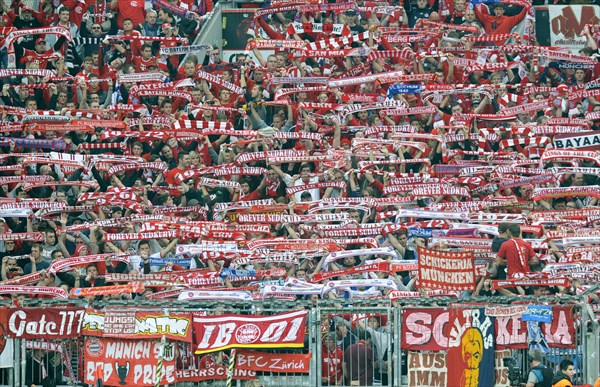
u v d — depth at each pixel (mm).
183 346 66750
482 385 65812
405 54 100938
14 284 75938
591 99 99375
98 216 85750
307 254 77312
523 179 88938
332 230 81500
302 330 66438
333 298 71938
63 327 66438
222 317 66625
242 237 80688
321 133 95875
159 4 108625
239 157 89938
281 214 83750
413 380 66125
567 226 82500
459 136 94000
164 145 93562
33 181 88562
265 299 71000
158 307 66750
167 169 91938
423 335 66125
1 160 93438
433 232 80188
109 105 100438
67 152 95750
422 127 97375
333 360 66938
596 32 107688
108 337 66562
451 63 101438
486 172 89375
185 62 105125
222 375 67062
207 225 80812
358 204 84250
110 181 90500
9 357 66312
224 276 75812
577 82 104000
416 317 66188
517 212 86500
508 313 66188
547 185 89750
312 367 66438
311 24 104625
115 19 108562
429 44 104562
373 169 89938
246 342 66375
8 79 101812
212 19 110188
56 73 101375
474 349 65938
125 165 90188
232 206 85250
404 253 81250
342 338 67250
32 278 76438
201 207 87125
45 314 66438
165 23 108688
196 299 69438
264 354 66750
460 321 66062
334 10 105438
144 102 98938
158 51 104375
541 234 81875
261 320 66438
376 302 66375
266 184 89750
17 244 82875
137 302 66750
